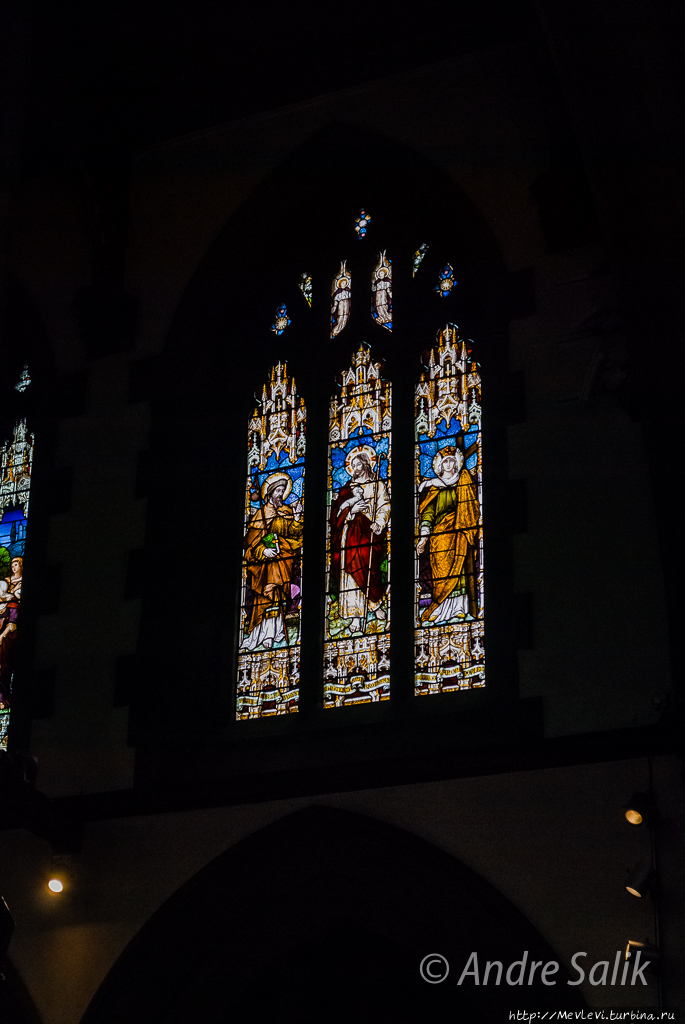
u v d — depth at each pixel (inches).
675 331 396.2
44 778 494.6
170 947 457.4
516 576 466.9
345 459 530.3
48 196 606.2
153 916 459.2
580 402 481.7
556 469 476.4
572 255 504.7
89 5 530.6
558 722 439.5
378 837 443.2
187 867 463.8
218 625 518.0
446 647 480.4
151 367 557.0
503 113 543.5
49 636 523.2
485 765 438.9
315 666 496.7
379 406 533.0
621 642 443.5
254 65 576.1
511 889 421.4
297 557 520.1
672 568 421.7
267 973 458.3
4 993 465.4
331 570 512.7
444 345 531.5
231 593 523.8
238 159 584.4
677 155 370.9
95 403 560.7
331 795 457.4
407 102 561.0
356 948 454.9
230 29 554.3
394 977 447.2
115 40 551.2
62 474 552.1
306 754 467.5
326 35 565.6
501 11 550.0
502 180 531.2
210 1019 456.4
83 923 467.5
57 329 584.4
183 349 557.0
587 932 407.5
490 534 483.2
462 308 533.6
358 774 454.0
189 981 457.4
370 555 508.7
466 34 556.7
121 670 506.6
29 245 603.5
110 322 569.3
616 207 398.3
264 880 456.4
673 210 381.4
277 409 552.4
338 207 572.7
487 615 472.7
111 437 551.5
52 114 563.2
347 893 446.0
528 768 435.2
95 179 570.9
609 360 476.1
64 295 590.6
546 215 505.7
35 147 582.6
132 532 530.6
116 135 586.9
